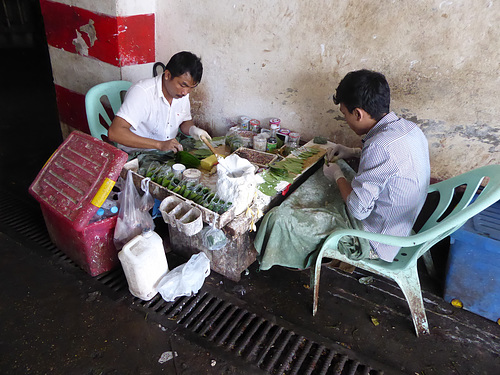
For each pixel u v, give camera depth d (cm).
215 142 286
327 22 247
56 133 435
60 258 252
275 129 283
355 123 199
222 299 228
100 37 313
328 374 189
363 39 240
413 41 226
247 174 197
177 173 227
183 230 191
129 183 223
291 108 289
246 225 200
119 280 238
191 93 335
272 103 296
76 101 374
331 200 232
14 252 254
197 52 312
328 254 215
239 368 188
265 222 216
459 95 226
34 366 185
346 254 210
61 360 188
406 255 208
